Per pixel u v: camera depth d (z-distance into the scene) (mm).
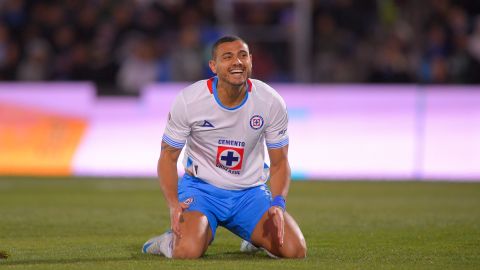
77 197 37719
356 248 22406
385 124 49281
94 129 50938
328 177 48531
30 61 58562
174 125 20219
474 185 44312
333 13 59344
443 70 55688
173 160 20391
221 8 60562
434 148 48812
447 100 49312
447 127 49000
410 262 19641
